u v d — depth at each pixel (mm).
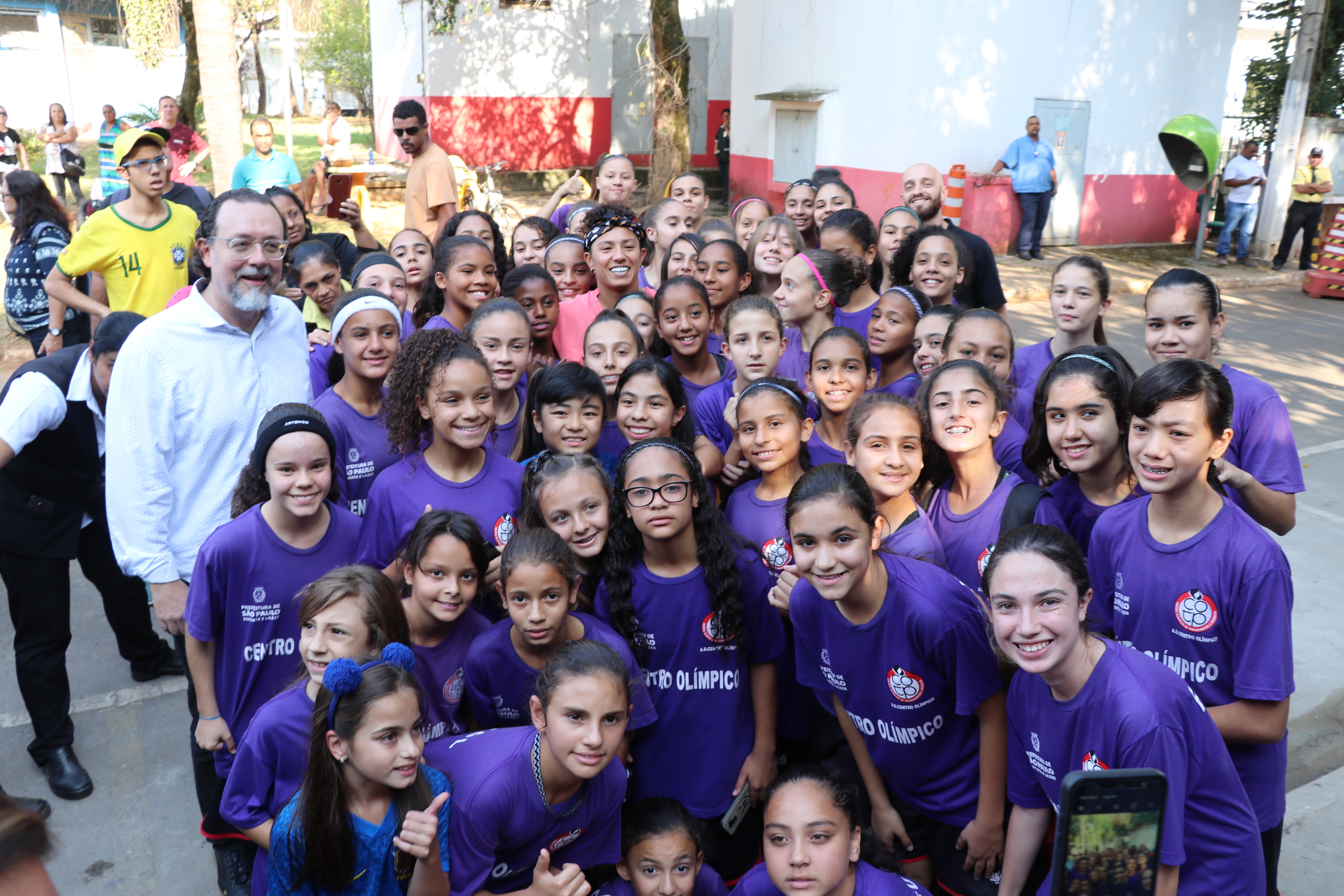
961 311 4082
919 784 2947
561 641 2809
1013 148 14258
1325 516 6383
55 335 6141
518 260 5746
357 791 2393
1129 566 2709
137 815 3811
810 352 4344
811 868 2383
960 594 2723
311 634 2604
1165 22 15258
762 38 17094
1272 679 2451
